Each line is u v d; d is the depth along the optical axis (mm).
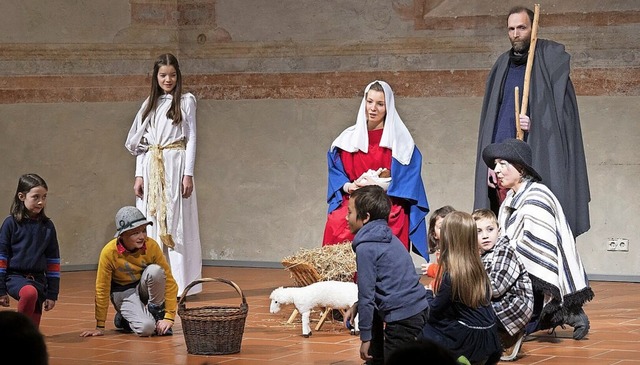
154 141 10297
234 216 12547
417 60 11977
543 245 8422
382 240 7449
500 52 11758
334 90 12250
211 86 12586
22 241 8578
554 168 9039
